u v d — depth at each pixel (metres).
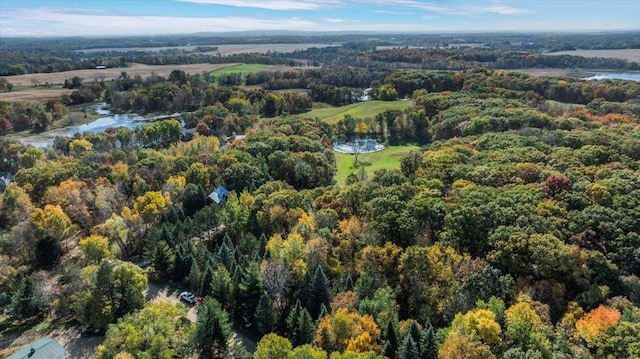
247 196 103.50
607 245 68.81
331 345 56.50
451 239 76.00
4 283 86.56
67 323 75.12
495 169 96.94
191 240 93.75
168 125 191.12
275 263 73.12
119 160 139.88
